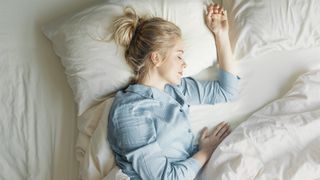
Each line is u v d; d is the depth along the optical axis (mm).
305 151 1069
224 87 1293
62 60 1253
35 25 1397
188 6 1315
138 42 1166
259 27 1346
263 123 1144
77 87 1199
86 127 1176
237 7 1385
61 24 1276
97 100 1210
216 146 1161
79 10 1362
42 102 1251
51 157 1162
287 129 1107
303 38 1374
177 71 1188
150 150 1054
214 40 1342
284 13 1351
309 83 1242
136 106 1123
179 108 1200
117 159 1090
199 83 1296
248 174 1019
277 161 1059
